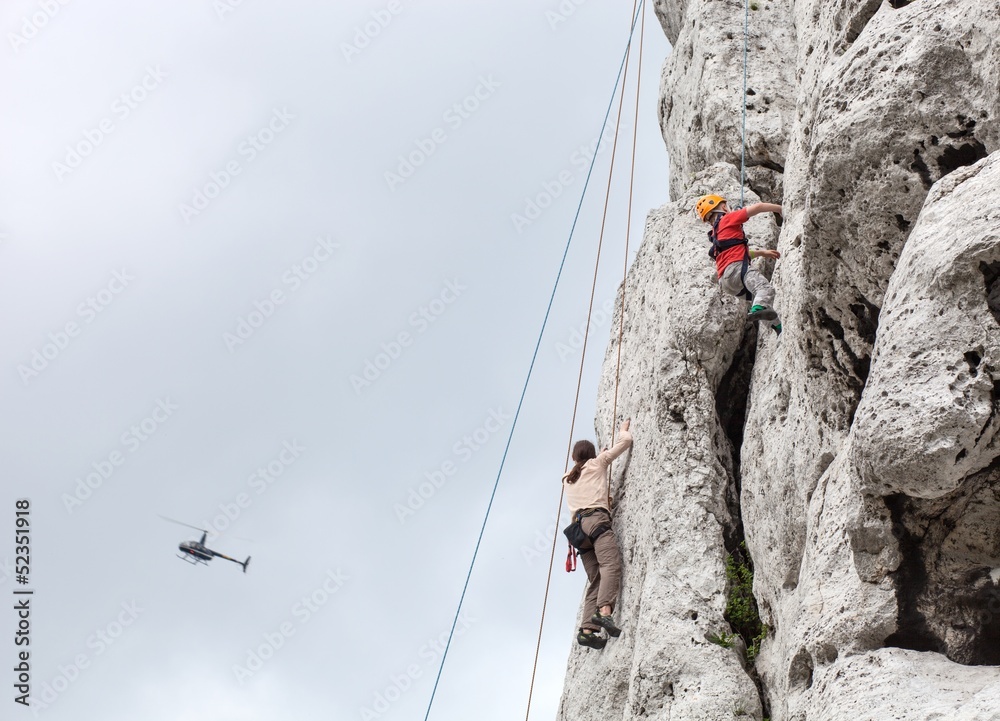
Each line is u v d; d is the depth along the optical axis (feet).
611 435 40.83
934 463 19.81
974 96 23.03
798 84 33.14
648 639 32.04
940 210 21.49
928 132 23.21
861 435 20.74
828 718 21.26
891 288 21.72
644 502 35.94
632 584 35.81
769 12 41.14
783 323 31.01
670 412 34.91
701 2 42.19
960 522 20.99
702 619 31.45
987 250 19.93
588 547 37.37
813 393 27.07
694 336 34.76
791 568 29.27
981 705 18.84
